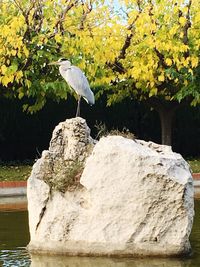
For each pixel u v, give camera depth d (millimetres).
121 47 24797
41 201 12141
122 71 25172
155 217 11547
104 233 11672
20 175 24219
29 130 29312
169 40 24281
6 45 23219
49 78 24625
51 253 11914
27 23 23297
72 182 12211
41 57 24141
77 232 11820
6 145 29141
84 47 24156
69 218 11875
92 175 11828
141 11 24594
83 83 14797
